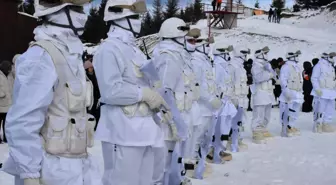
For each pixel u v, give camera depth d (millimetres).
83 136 3000
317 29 43719
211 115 6914
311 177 7387
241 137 9852
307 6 65375
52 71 2814
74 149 2934
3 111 9648
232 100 9117
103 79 3938
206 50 7258
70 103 2902
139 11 4133
